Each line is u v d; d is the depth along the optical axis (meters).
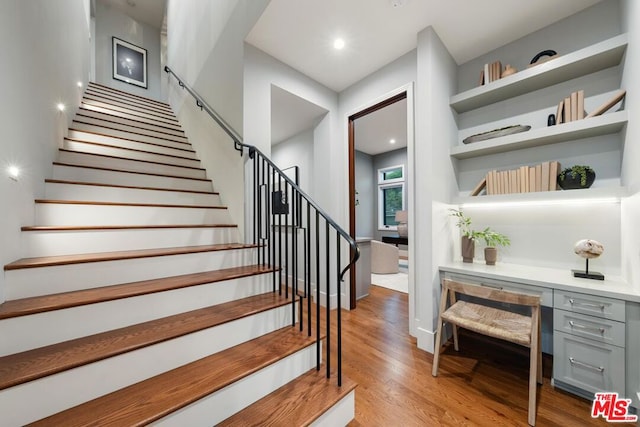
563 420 1.43
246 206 2.43
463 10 2.06
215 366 1.31
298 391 1.38
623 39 1.67
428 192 2.25
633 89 1.59
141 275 1.65
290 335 1.67
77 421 0.94
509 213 2.39
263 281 1.99
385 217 7.29
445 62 2.46
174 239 2.10
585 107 2.02
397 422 1.43
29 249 1.49
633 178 1.59
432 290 2.21
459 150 2.45
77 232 1.66
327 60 2.74
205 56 3.44
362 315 3.01
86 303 1.24
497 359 2.08
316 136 3.47
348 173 3.22
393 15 2.12
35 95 1.75
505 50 2.43
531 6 2.01
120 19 7.01
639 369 1.40
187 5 4.35
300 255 3.73
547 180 2.04
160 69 7.66
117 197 2.25
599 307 1.52
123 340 1.21
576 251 1.82
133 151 3.03
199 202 2.76
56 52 2.37
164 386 1.15
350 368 1.94
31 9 1.73
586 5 2.00
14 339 1.07
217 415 1.17
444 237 2.41
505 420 1.44
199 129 3.60
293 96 2.89
